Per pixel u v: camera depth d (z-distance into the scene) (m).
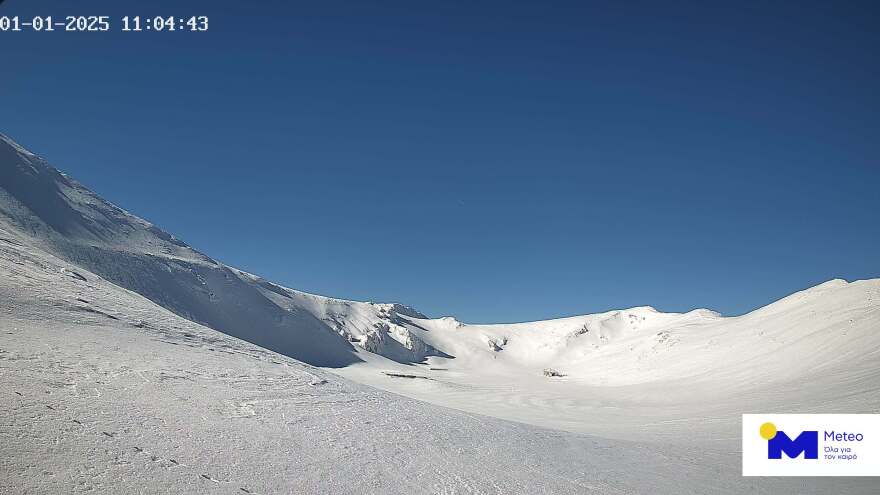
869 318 45.38
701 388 49.22
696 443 19.78
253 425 9.11
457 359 123.88
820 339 47.25
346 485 7.88
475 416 17.03
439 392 63.72
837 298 58.25
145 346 11.51
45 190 55.12
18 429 5.86
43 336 9.41
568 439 16.61
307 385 13.51
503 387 72.38
